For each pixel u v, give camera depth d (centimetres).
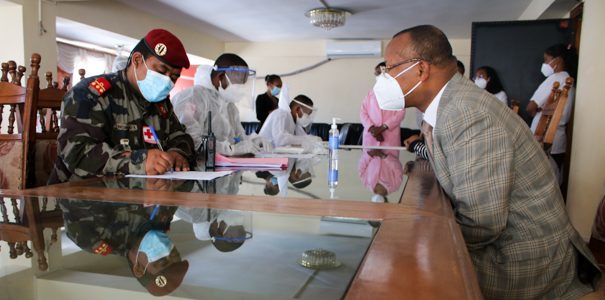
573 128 327
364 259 49
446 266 47
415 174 147
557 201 121
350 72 790
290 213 76
